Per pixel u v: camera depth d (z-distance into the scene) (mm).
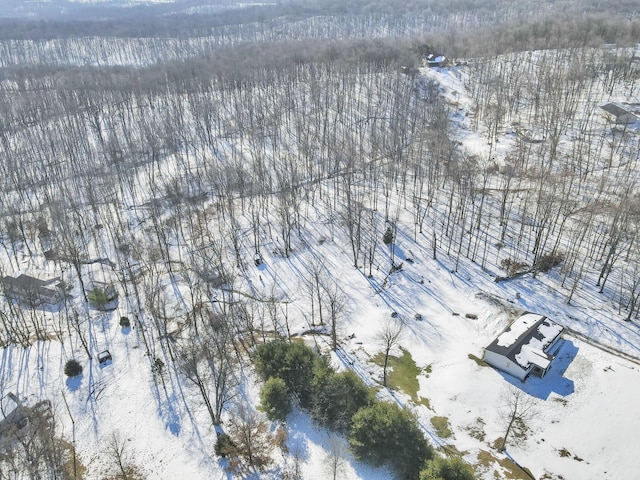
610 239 86750
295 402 65938
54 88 196000
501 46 198625
